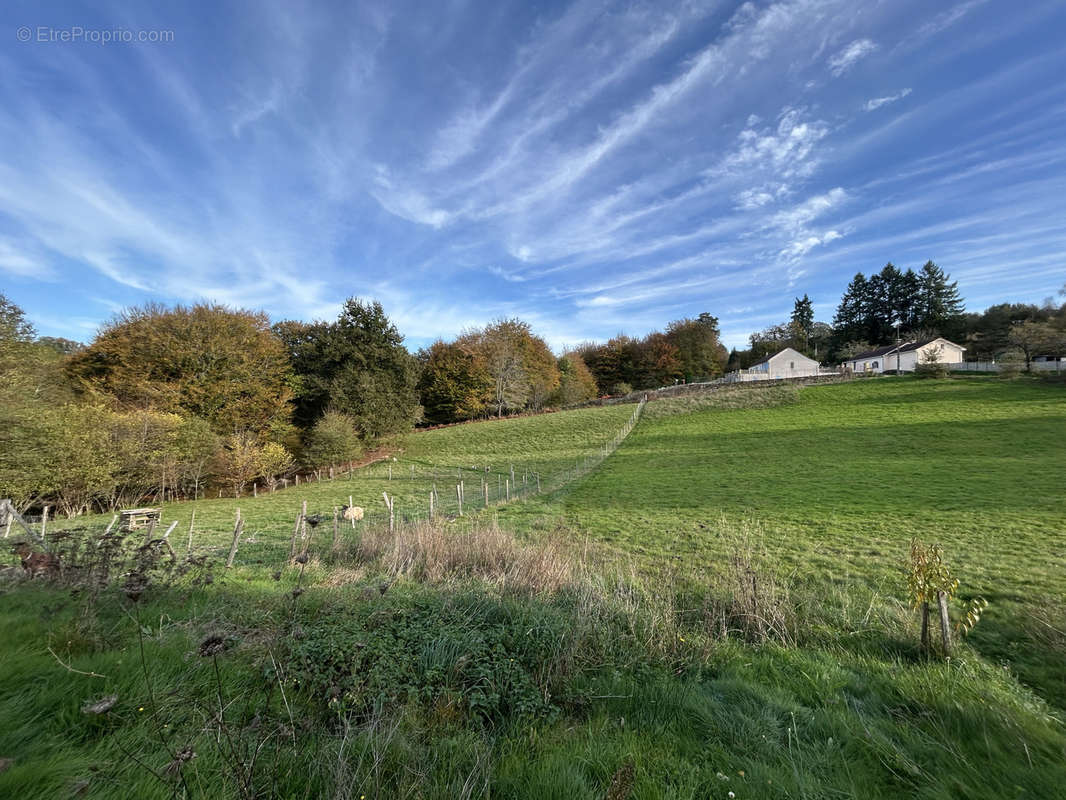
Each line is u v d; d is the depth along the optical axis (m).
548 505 14.37
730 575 6.35
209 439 22.97
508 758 2.50
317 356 33.88
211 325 27.48
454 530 9.22
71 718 2.35
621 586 5.58
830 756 2.62
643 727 2.92
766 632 4.64
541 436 33.53
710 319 75.69
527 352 48.81
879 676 3.69
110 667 2.83
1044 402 27.38
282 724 2.45
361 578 6.13
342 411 31.84
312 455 27.69
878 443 22.14
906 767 2.49
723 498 13.77
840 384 38.22
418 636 3.92
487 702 3.08
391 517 9.83
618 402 43.47
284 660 3.32
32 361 19.06
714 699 3.31
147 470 20.25
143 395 24.31
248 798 1.90
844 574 7.11
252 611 4.35
